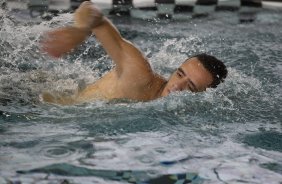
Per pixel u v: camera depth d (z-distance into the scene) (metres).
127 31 5.85
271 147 3.06
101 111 3.43
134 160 2.73
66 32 3.15
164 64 4.80
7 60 4.37
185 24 6.26
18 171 2.51
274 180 2.61
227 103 3.69
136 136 3.07
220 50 5.25
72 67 4.45
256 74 4.51
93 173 2.55
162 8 6.86
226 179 2.59
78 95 3.68
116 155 2.79
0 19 5.46
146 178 2.54
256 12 6.97
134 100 3.57
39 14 6.04
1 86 3.73
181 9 6.87
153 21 6.33
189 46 5.36
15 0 6.46
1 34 4.88
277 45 5.52
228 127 3.32
